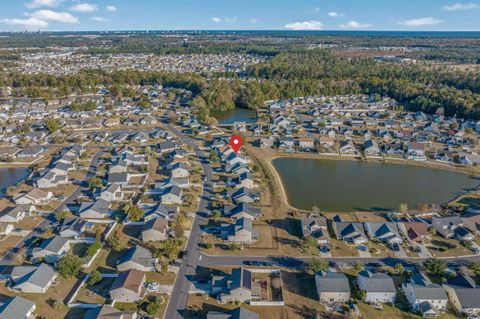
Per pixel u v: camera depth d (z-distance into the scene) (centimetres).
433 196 9962
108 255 7212
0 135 14362
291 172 11550
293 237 7888
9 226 8006
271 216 8731
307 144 13575
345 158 12650
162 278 6550
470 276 6669
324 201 9625
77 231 7894
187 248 7444
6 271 6756
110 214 8719
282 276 6662
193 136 14650
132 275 6259
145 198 9412
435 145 13825
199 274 6700
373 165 12169
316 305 5981
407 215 8794
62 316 5684
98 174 10950
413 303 5912
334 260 7106
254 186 10225
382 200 9719
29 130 14888
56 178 10394
